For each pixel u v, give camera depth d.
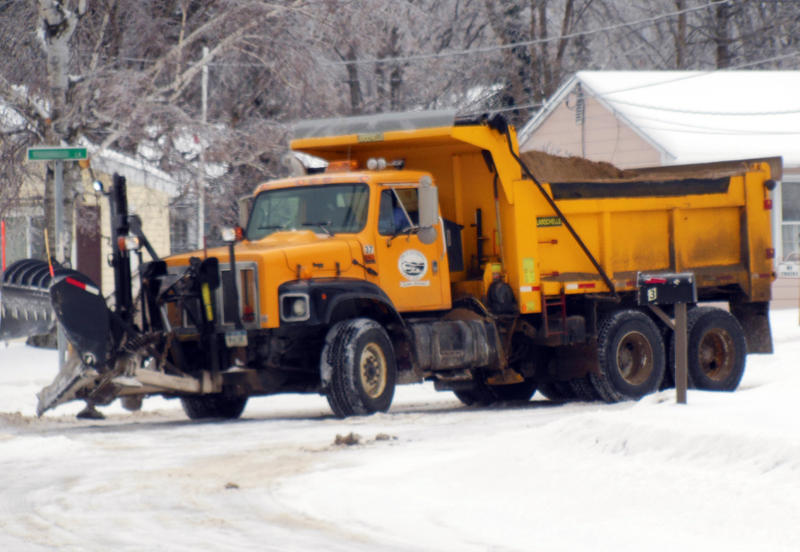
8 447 35.34
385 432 37.03
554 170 51.47
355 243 43.62
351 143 47.75
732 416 29.98
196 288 42.16
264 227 45.72
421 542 21.91
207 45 85.12
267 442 35.81
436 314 46.44
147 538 22.59
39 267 42.00
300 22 81.62
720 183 52.50
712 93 104.56
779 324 85.56
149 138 78.19
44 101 75.50
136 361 40.97
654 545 21.03
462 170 48.09
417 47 112.94
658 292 34.38
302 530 23.12
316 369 44.41
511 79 139.12
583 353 47.94
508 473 27.36
